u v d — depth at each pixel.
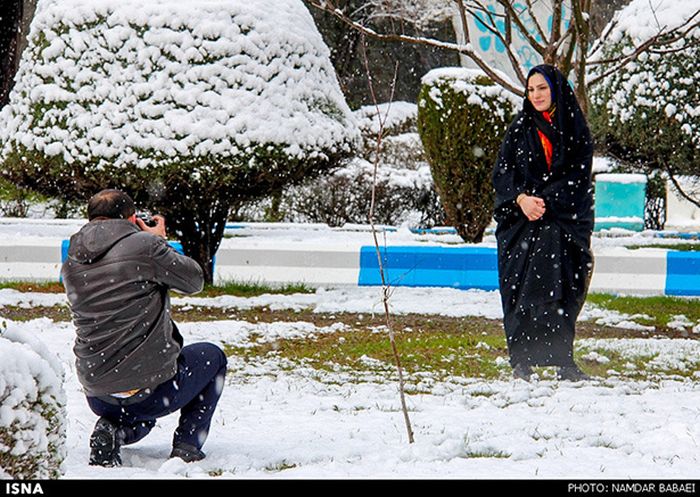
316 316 17.00
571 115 11.99
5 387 5.70
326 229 26.98
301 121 17.45
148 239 8.09
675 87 19.84
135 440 8.50
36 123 17.38
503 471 7.80
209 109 16.94
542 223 12.06
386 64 37.62
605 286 19.55
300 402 10.93
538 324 12.13
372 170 30.27
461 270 19.73
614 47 20.53
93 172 17.05
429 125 21.48
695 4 19.72
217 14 17.22
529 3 16.19
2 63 27.62
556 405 10.68
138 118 16.92
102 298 7.97
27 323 15.31
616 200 29.81
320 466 8.00
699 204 22.33
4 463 5.72
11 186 29.62
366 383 12.12
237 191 17.58
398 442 8.94
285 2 18.20
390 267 19.77
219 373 8.52
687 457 8.37
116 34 17.06
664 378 12.60
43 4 17.72
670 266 19.45
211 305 17.67
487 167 21.30
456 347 14.48
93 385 8.02
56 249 20.06
